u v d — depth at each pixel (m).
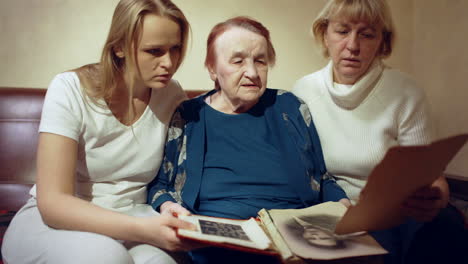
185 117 1.31
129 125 1.15
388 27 1.20
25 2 1.96
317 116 1.31
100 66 1.10
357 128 1.23
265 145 1.24
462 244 0.96
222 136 1.26
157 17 0.98
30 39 1.98
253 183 1.18
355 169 1.22
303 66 2.32
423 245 1.02
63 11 1.99
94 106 1.08
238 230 0.90
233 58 1.19
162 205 1.13
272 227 0.91
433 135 1.21
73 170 0.99
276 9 2.25
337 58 1.22
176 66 1.11
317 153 1.27
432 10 2.31
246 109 1.30
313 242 0.82
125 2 1.01
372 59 1.21
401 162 0.65
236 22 1.25
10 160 1.60
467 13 2.07
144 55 1.01
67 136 0.99
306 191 1.18
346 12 1.15
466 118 2.11
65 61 2.01
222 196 1.17
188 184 1.21
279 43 2.28
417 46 2.44
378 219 0.79
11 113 1.64
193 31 2.14
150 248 0.96
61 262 0.84
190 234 0.80
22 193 1.58
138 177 1.19
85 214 0.89
